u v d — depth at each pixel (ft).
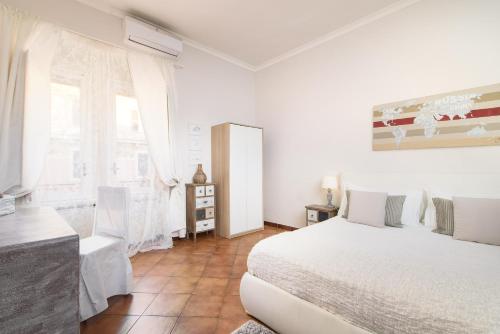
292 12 9.87
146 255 9.71
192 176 12.25
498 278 4.11
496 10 7.38
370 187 9.55
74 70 8.52
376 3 9.32
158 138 10.46
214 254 9.82
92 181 8.75
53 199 8.04
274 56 13.89
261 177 13.60
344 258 5.04
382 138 9.74
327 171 11.78
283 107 13.76
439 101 8.34
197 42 12.30
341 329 4.13
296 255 5.27
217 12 9.86
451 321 3.20
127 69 9.87
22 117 7.30
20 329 2.92
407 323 3.51
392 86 9.55
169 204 11.00
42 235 3.35
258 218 13.41
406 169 9.14
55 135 8.11
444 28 8.31
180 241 11.52
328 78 11.69
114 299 6.48
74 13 8.59
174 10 9.71
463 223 6.47
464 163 7.89
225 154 12.25
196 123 12.48
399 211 7.98
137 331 5.24
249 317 5.78
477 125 7.61
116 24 9.58
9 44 7.08
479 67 7.66
